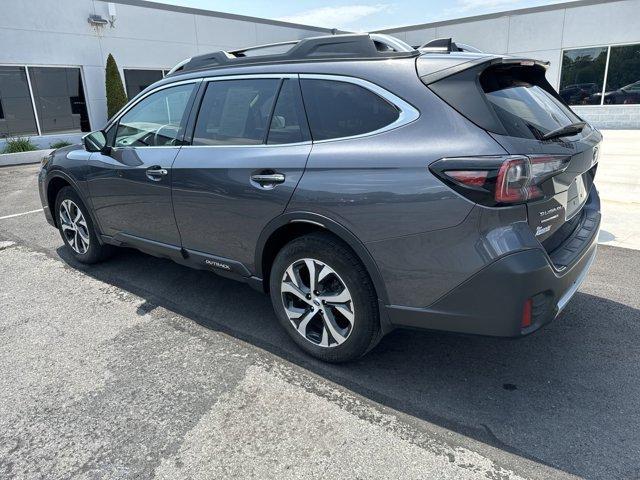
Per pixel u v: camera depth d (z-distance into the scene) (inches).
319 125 105.7
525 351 118.7
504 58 96.9
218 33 655.8
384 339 126.4
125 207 149.1
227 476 82.4
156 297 154.6
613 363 112.7
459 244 86.9
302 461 85.3
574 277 99.5
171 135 135.4
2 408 101.4
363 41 104.3
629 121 579.5
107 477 82.7
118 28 556.7
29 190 341.7
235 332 131.3
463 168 84.4
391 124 95.4
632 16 547.5
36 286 165.0
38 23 494.3
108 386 108.1
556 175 91.3
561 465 83.4
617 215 230.5
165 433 93.0
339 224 99.3
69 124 541.3
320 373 111.4
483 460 84.7
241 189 114.6
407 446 88.4
